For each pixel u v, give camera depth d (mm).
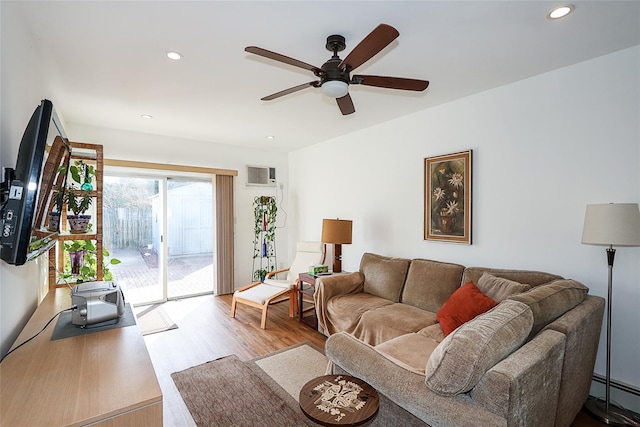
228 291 5172
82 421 957
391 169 3936
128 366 1275
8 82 1497
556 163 2578
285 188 5953
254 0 1665
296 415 2164
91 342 1498
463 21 1872
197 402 2299
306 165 5469
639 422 2045
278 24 1895
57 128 1680
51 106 1308
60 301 2199
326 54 2275
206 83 2764
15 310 1614
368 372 1549
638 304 2225
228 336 3471
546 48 2211
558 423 1657
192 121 3908
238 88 2877
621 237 1958
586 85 2410
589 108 2400
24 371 1226
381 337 2656
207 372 2715
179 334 3523
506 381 1164
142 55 2264
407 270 3396
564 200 2543
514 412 1186
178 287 4949
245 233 5473
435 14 1800
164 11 1757
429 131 3496
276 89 2900
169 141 4703
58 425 932
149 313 4223
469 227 3117
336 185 4812
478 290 2496
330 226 4000
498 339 1328
